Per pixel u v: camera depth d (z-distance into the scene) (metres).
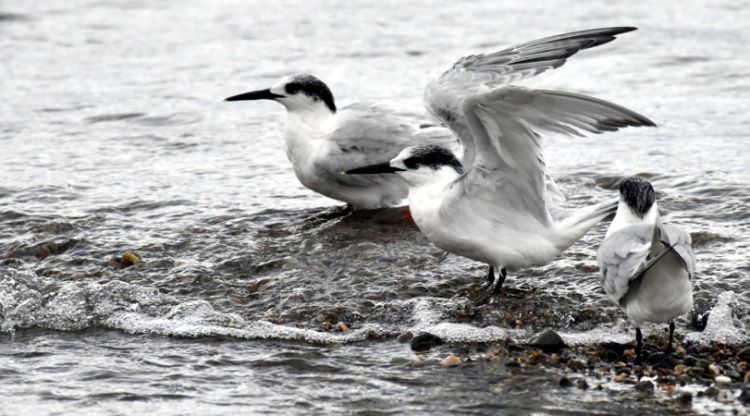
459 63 13.86
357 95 20.98
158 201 15.62
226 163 17.53
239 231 14.43
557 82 21.42
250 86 21.91
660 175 15.88
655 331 11.41
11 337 11.94
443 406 10.01
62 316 12.27
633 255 9.78
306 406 10.10
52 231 14.52
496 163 11.47
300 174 15.26
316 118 15.13
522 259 12.02
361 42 24.94
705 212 14.32
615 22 25.64
